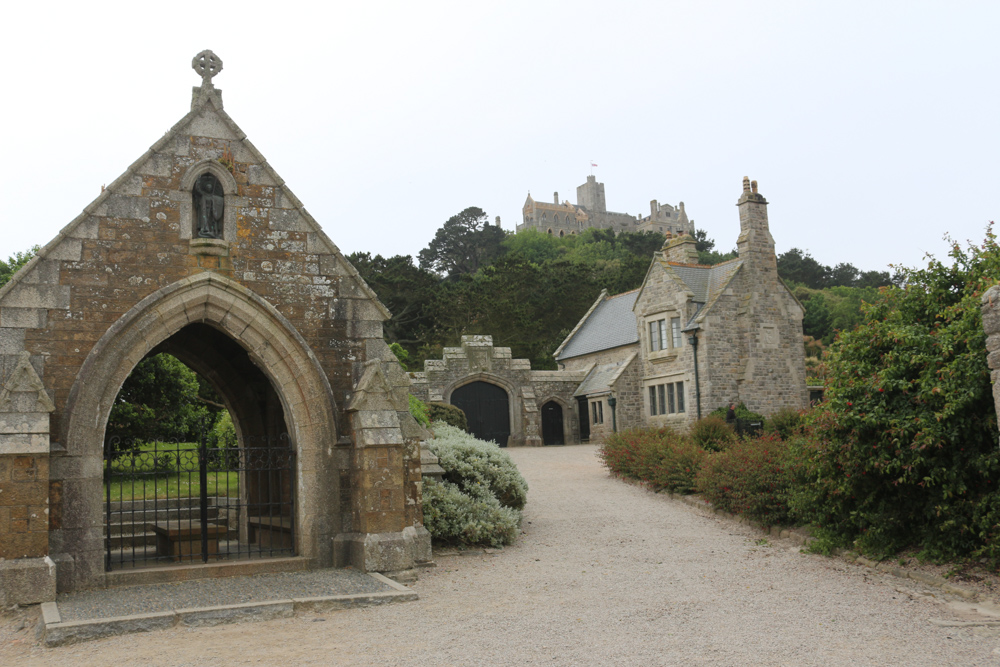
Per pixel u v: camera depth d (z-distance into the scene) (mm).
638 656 6688
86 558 9305
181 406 20672
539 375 36625
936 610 8203
